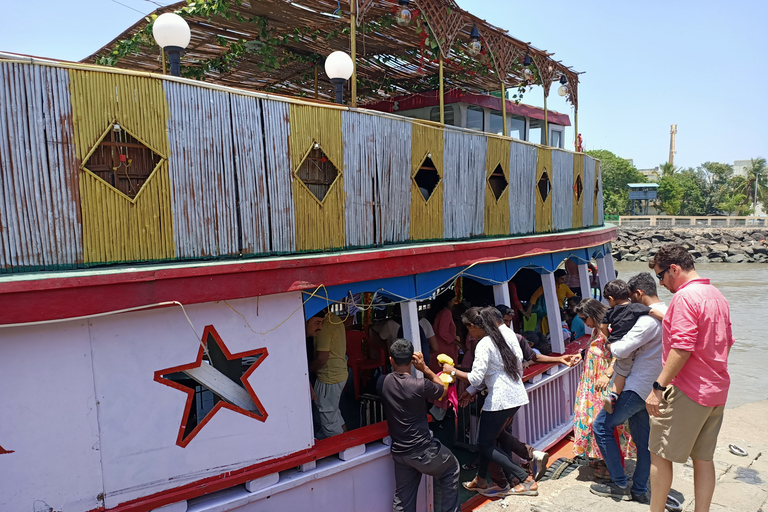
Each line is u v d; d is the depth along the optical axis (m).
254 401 3.91
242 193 3.97
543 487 5.71
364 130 4.87
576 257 8.59
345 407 6.98
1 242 3.00
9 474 2.98
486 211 6.63
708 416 4.11
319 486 4.28
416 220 5.52
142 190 3.47
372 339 6.88
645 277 5.23
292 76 9.31
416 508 5.06
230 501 3.74
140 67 8.50
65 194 3.19
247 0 6.15
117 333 3.31
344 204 4.71
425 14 5.67
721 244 42.59
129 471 3.36
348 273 4.46
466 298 8.90
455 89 8.73
